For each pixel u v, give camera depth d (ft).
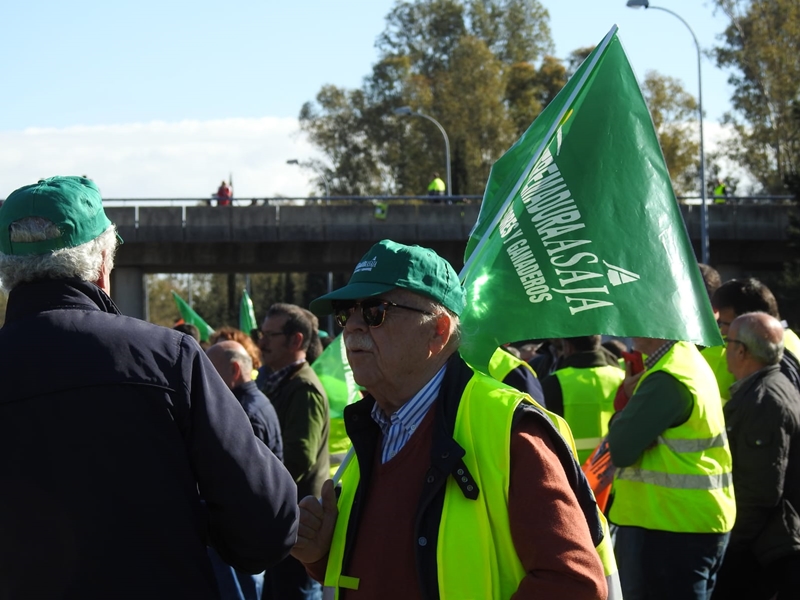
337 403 20.94
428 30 213.05
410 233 93.25
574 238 10.55
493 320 10.21
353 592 8.05
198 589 7.16
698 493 13.57
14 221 7.43
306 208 92.68
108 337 7.28
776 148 156.04
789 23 151.74
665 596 13.62
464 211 93.25
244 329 47.83
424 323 8.16
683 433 13.66
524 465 7.63
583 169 10.86
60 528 6.93
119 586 6.89
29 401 7.07
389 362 8.11
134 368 7.22
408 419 8.21
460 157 192.54
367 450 8.48
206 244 94.48
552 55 220.43
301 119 211.82
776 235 96.27
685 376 13.56
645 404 13.56
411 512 7.91
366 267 8.26
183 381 7.34
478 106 193.47
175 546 7.09
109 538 6.93
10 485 7.02
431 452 7.84
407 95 200.85
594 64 11.18
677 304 10.39
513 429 7.78
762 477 14.44
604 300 10.27
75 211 7.52
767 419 14.43
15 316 7.44
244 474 7.35
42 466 6.99
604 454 14.01
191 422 7.35
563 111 11.05
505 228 10.64
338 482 9.25
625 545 14.17
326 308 8.74
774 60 151.84
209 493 7.38
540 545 7.35
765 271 112.47
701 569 13.62
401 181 204.85
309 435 17.30
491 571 7.61
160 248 93.97
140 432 7.10
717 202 114.32
